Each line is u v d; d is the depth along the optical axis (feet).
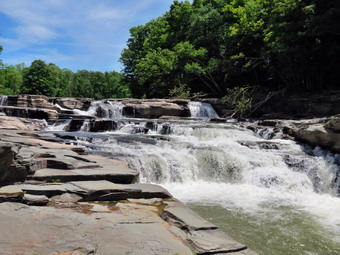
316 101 68.95
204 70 109.70
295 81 84.33
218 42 117.39
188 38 127.95
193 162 38.14
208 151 39.14
